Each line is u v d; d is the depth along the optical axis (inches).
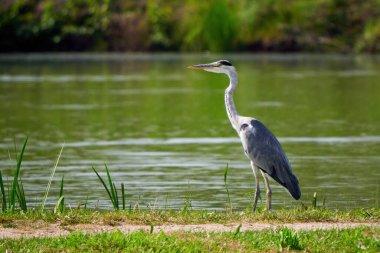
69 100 1222.9
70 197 606.9
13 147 834.2
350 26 2073.1
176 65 1801.2
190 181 666.2
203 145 847.7
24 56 2020.2
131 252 365.4
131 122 1009.5
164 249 369.1
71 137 897.5
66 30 2113.7
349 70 1651.1
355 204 575.5
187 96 1274.6
